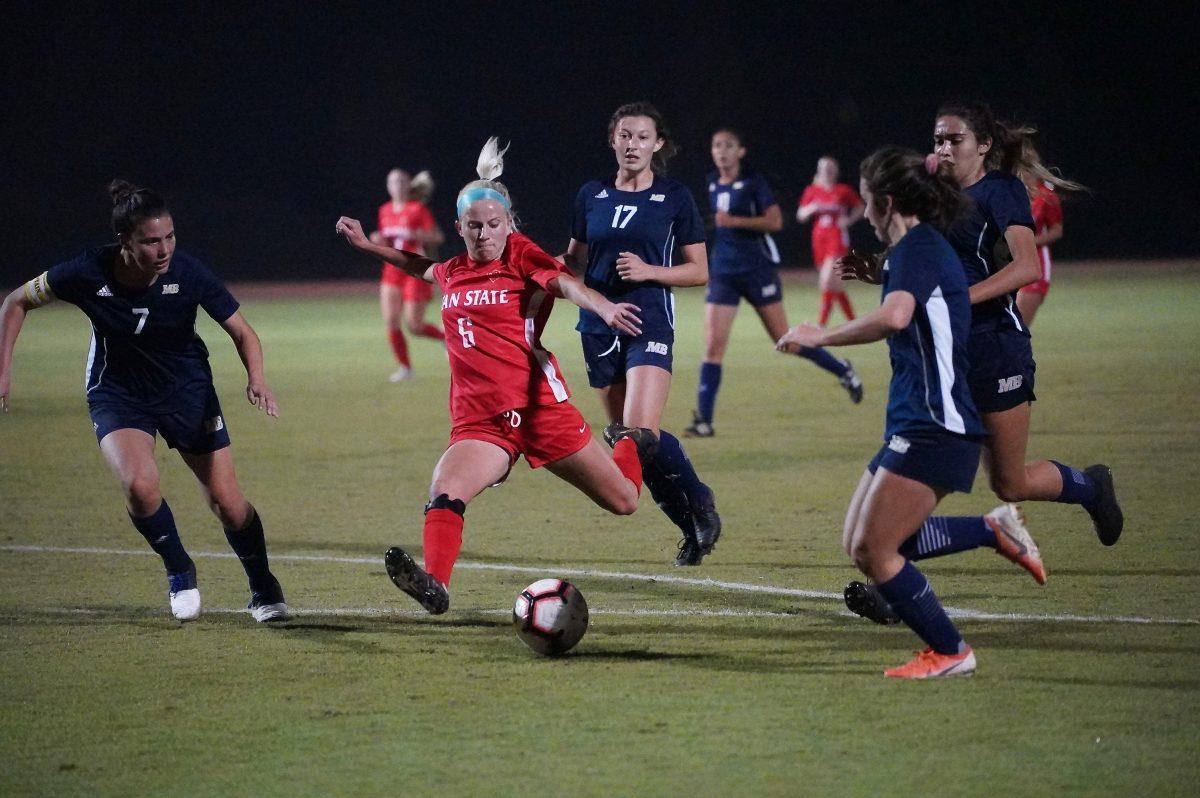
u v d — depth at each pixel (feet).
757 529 97.96
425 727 56.65
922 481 60.03
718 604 77.56
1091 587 78.64
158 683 63.41
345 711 58.95
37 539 98.27
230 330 75.20
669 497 86.53
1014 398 75.15
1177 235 485.15
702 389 143.74
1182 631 69.05
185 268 72.74
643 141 91.81
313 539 97.40
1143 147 492.13
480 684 62.75
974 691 60.03
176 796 49.55
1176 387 168.04
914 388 60.34
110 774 51.78
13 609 78.28
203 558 92.48
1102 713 56.75
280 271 470.39
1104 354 205.67
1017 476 77.10
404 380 198.70
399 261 78.33
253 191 484.33
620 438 77.82
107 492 116.78
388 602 79.36
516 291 70.08
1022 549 65.57
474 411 71.00
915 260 59.26
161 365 73.31
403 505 109.81
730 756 52.60
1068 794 48.34
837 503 106.83
